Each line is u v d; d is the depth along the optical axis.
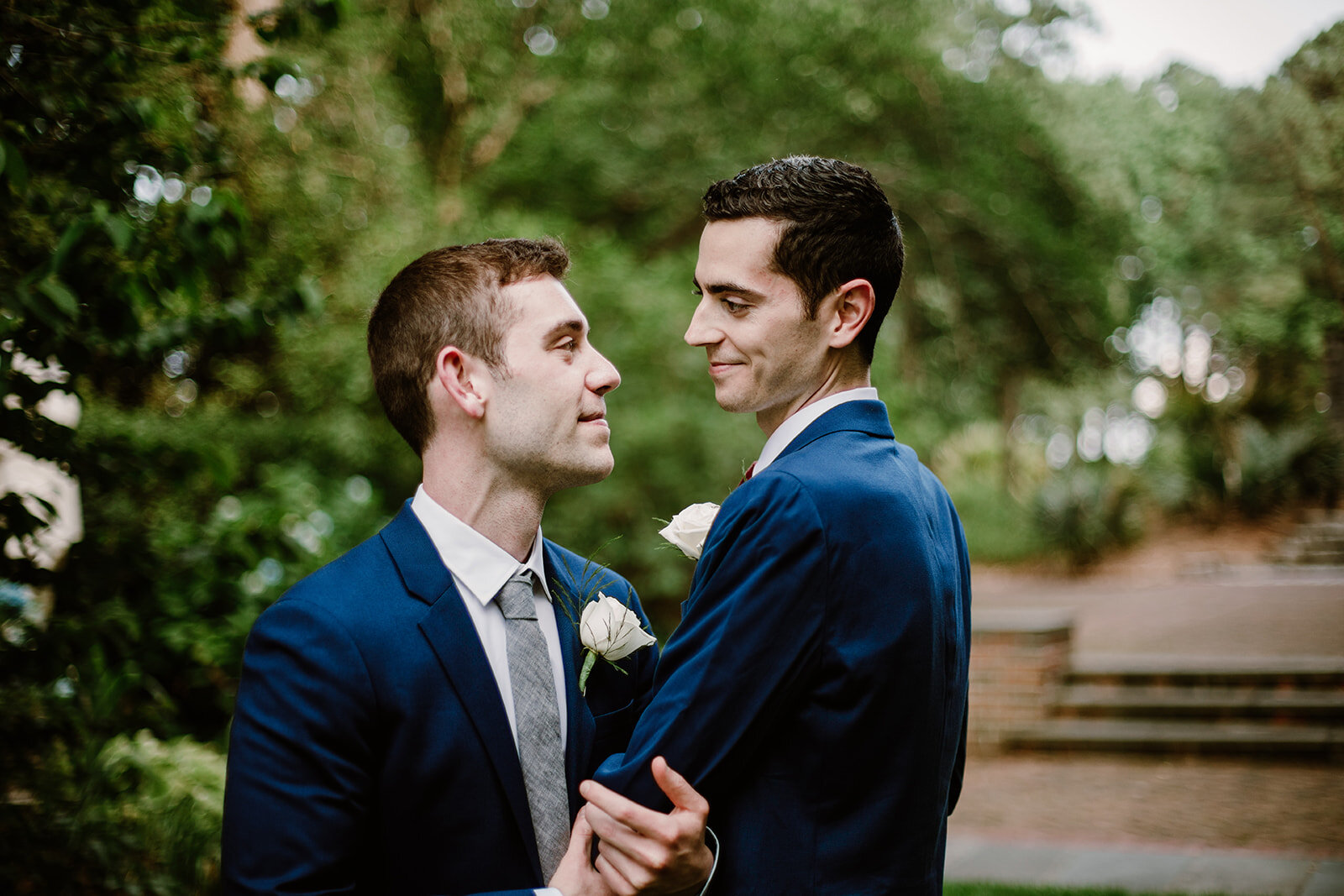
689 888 1.41
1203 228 12.71
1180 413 15.54
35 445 2.70
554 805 1.50
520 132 12.41
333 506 7.71
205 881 3.30
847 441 1.56
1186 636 8.88
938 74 12.25
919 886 1.49
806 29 11.78
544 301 1.53
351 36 7.51
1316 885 4.34
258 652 1.42
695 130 12.41
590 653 1.59
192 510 5.19
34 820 2.96
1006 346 13.70
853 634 1.43
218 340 2.95
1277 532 13.92
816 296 1.56
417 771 1.39
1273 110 11.48
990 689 7.46
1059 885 4.46
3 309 2.31
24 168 2.18
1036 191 13.02
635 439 8.61
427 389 1.54
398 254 7.89
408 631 1.43
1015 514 15.91
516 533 1.57
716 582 1.46
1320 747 6.55
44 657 2.82
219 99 3.96
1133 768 6.67
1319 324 13.04
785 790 1.45
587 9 11.75
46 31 2.51
